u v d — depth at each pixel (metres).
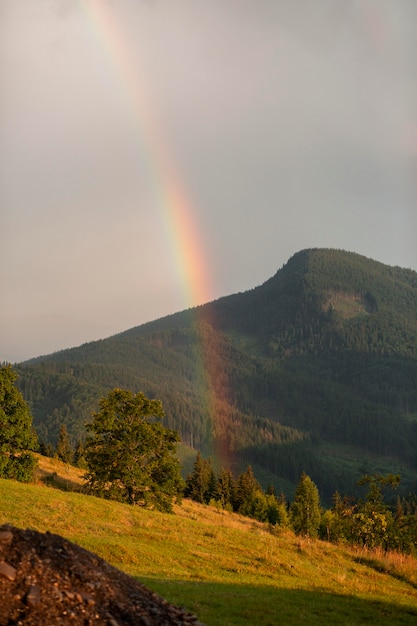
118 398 51.56
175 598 19.11
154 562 24.38
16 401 47.91
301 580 25.80
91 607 11.51
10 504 31.34
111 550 24.55
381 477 42.44
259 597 21.14
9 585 11.22
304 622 18.80
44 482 51.06
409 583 29.91
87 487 49.38
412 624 21.05
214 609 18.59
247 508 104.00
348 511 41.16
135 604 12.33
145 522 33.03
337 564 30.97
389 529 38.97
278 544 33.44
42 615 10.80
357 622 19.91
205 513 54.88
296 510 98.56
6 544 12.28
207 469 114.88
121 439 50.41
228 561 26.72
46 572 11.89
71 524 29.22
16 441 47.66
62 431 127.44
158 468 51.47
